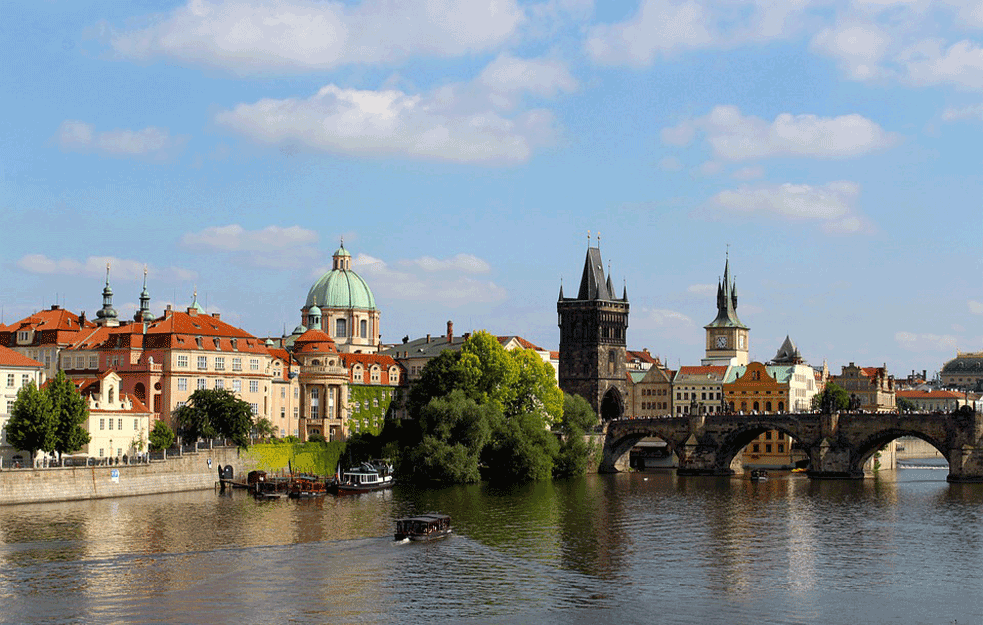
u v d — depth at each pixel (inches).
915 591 5713.6
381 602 5369.1
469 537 6978.4
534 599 5477.4
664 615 5246.1
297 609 5236.2
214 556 6225.4
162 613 5132.9
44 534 6737.2
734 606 5408.5
